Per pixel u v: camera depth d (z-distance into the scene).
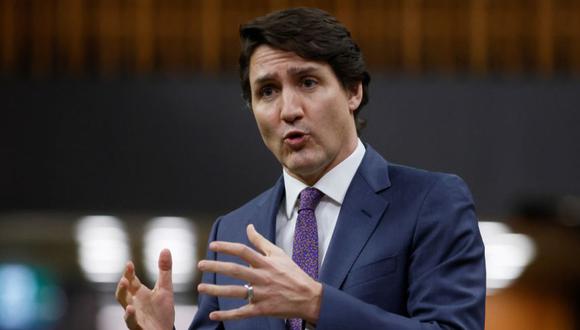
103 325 12.57
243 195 9.38
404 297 2.70
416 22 10.50
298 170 2.82
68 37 10.49
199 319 3.01
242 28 2.83
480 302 2.63
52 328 12.46
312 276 2.75
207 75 9.63
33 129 9.48
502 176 9.38
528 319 12.84
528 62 10.44
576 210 9.43
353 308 2.46
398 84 9.48
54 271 12.22
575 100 9.47
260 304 2.39
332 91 2.79
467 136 9.43
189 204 9.41
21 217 9.65
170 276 2.75
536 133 9.44
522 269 12.30
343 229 2.78
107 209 9.41
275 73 2.76
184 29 10.52
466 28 10.49
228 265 2.38
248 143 9.44
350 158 2.91
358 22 10.56
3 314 12.04
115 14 10.52
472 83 9.51
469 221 2.77
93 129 9.48
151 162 9.44
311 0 10.59
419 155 9.38
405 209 2.79
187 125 9.48
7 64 10.39
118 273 12.53
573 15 10.45
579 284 12.62
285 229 2.94
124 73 10.25
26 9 10.51
